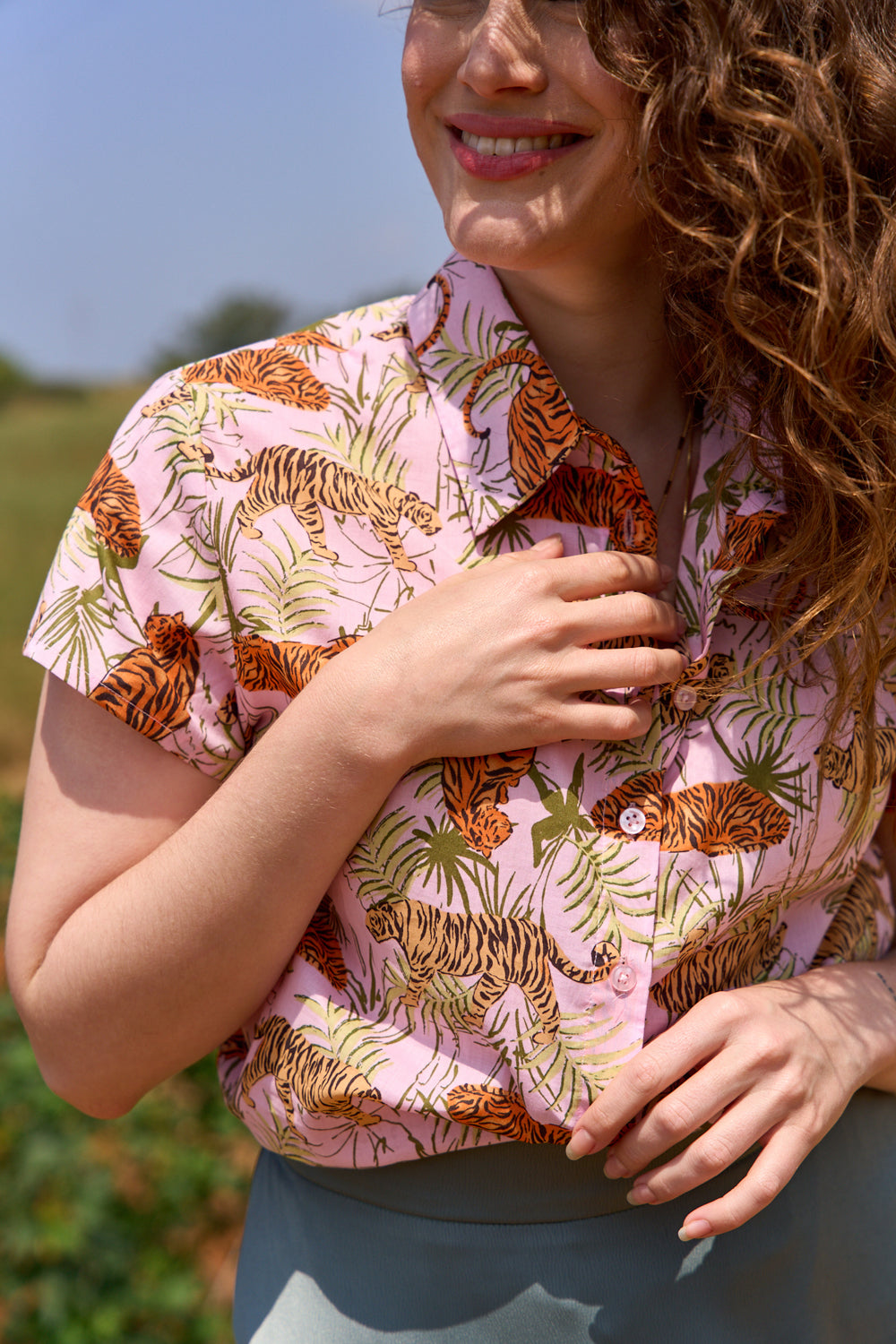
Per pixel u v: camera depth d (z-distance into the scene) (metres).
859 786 1.12
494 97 0.97
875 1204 1.17
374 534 1.07
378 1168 1.10
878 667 1.08
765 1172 0.99
